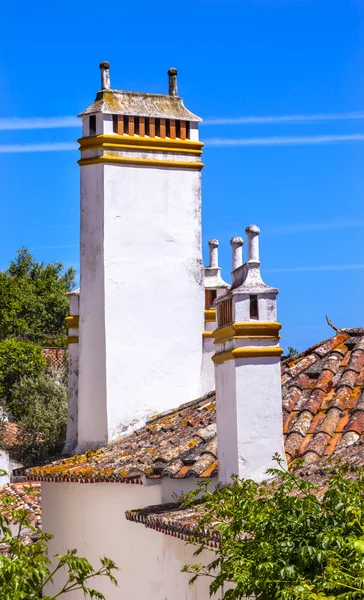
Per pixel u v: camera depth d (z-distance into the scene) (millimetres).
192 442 17328
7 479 31141
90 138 21484
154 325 21406
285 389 16531
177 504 16266
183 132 22047
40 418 42688
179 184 21891
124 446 19766
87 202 21594
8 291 62844
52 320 65188
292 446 14992
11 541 12086
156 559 16484
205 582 14242
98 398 21141
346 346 17500
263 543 10516
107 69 21781
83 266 21609
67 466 19656
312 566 10203
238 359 14625
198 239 21938
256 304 14820
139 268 21453
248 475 14477
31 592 11219
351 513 10375
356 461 13523
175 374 21453
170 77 22406
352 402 15820
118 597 18172
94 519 19141
